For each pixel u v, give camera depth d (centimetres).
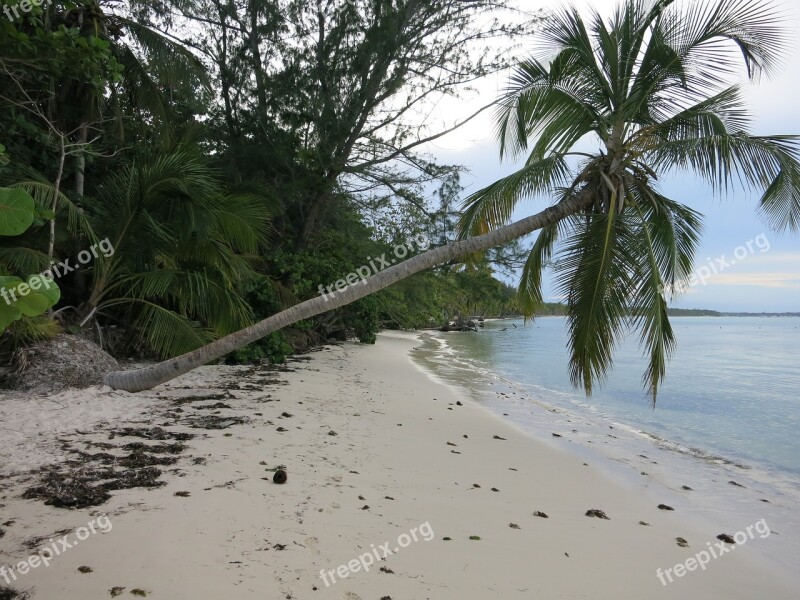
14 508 349
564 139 847
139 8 1464
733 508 544
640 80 778
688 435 912
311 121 1551
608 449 759
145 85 1200
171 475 435
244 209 951
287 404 784
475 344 3172
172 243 871
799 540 465
